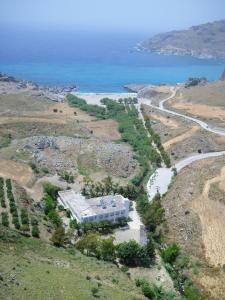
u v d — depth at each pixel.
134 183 197.62
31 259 115.75
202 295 125.50
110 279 122.06
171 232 157.88
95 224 157.38
